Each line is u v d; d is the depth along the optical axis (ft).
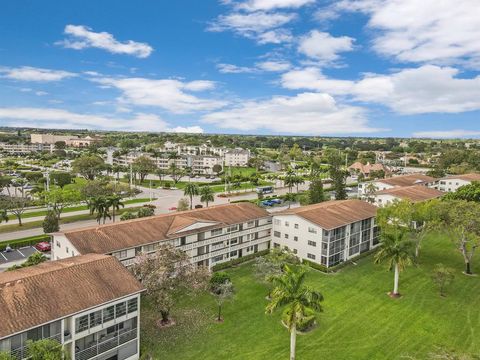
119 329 125.39
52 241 187.83
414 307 170.71
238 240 229.25
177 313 159.94
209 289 179.42
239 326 151.12
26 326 100.78
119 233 181.68
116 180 545.03
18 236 265.13
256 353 133.08
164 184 550.77
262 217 239.91
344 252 230.27
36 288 114.11
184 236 197.06
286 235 239.71
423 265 225.97
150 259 148.77
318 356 132.16
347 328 151.33
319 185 362.12
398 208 234.58
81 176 586.45
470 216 204.74
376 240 264.31
